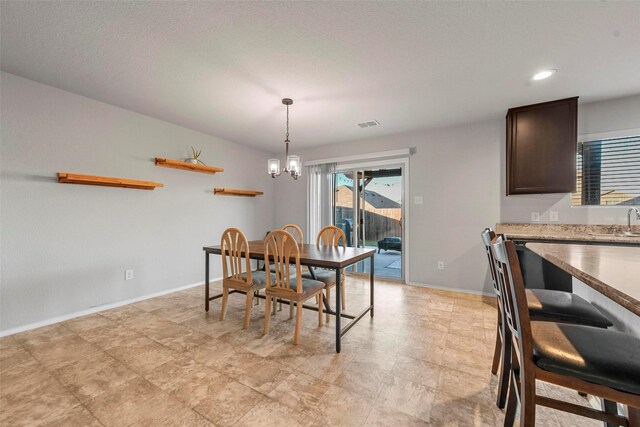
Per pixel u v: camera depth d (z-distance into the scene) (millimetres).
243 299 3443
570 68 2301
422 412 1485
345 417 1451
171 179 3764
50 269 2691
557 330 1034
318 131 4090
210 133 4203
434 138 3932
